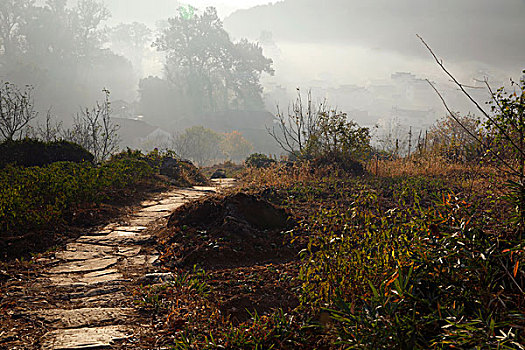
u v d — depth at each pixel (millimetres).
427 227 4062
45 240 7484
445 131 18609
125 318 4551
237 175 22547
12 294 5203
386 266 3982
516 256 3588
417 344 2959
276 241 7258
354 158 15148
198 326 4273
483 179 10523
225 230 7484
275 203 9500
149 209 10773
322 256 4316
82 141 24172
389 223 5715
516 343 2521
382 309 3238
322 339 3748
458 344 2803
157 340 4074
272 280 5523
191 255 6680
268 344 3781
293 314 4395
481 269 3430
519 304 3146
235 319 4547
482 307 3238
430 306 3203
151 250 7258
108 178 11727
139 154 17594
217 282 5523
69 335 4137
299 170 13977
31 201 8523
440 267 3576
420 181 11195
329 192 10406
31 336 4121
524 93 5246
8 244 7000
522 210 3977
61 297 5188
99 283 5656
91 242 7719
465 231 3770
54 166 12305
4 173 11273
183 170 18125
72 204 9469
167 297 5094
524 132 4945
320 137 15977
